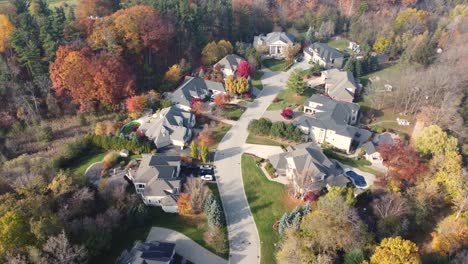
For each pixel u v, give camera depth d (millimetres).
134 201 67625
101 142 83875
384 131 93125
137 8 110000
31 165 71312
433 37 136875
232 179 76938
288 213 68438
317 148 80188
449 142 77125
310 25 166000
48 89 93125
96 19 106188
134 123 93188
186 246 62188
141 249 57500
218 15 137500
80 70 91875
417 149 79500
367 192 71375
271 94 111812
